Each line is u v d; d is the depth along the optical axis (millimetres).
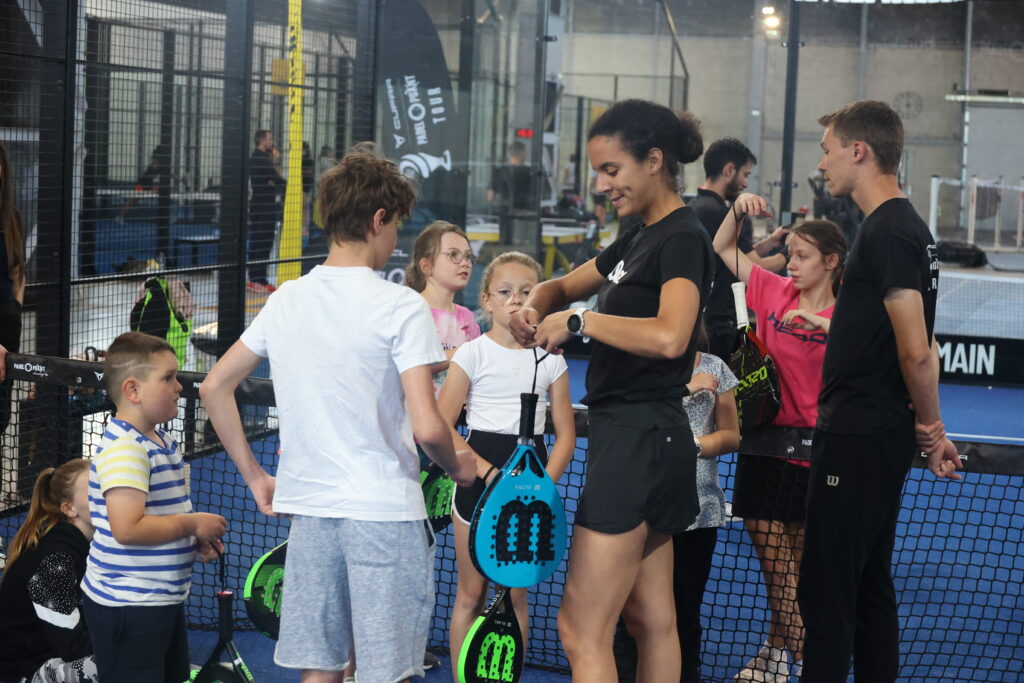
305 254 7410
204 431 5062
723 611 4070
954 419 8391
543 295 2623
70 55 5078
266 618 2785
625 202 2445
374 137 8078
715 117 10398
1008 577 4449
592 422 2469
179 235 6551
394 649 2330
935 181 10375
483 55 9055
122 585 2678
